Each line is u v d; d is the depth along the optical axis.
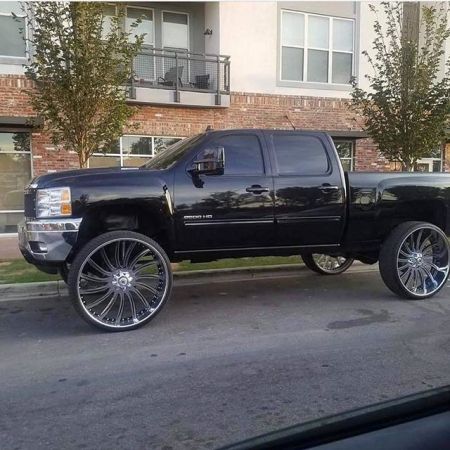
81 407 3.66
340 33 16.80
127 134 14.20
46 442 3.18
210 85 15.55
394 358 4.55
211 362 4.51
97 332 5.45
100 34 9.31
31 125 12.09
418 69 11.60
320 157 6.24
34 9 10.04
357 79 16.83
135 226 5.82
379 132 12.40
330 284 7.67
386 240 6.59
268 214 5.96
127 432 3.29
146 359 4.62
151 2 15.33
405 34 12.30
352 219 6.35
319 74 16.62
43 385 4.07
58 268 5.77
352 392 3.83
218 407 3.62
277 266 8.52
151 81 14.91
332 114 16.66
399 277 6.53
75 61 8.98
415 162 12.23
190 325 5.64
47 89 9.18
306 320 5.77
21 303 6.76
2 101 12.81
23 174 13.36
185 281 7.89
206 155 5.55
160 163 6.11
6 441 3.20
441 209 6.89
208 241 5.84
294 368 4.33
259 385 3.99
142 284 5.61
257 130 6.09
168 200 5.59
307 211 6.11
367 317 5.88
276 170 6.03
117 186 5.42
